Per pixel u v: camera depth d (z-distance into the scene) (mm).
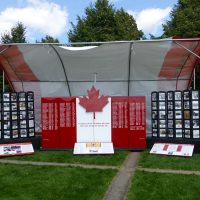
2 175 8383
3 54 12117
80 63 12766
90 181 7777
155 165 9227
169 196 6711
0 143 11047
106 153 10625
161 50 11523
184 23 27672
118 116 11211
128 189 7258
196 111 10820
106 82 13844
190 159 9852
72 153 10867
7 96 11414
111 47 11289
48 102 11422
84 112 11070
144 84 13695
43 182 7738
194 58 12180
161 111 11281
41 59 12570
